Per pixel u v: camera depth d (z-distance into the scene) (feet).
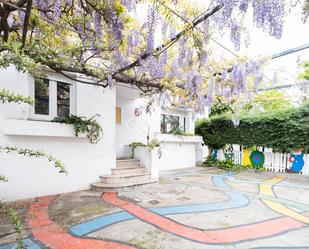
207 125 36.19
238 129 32.07
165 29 10.86
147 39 10.88
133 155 23.49
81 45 9.96
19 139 14.80
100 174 19.04
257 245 8.91
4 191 14.24
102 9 9.43
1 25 7.79
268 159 29.27
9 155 14.47
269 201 15.53
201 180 23.20
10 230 9.91
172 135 30.45
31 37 9.01
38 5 9.02
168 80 16.28
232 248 8.62
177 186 19.84
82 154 17.95
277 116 27.68
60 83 17.26
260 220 11.76
